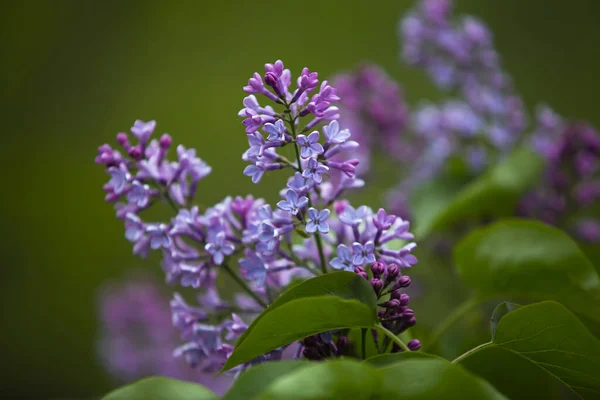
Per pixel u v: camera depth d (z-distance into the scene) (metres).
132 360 1.09
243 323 0.67
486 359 0.67
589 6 1.69
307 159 0.65
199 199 1.63
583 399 0.65
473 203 0.85
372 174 0.98
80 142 1.90
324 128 0.66
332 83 0.98
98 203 1.76
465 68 0.92
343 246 0.66
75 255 1.69
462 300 0.89
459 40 0.92
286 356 0.73
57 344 1.57
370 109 0.94
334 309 0.62
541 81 1.64
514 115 0.91
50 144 1.90
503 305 0.65
